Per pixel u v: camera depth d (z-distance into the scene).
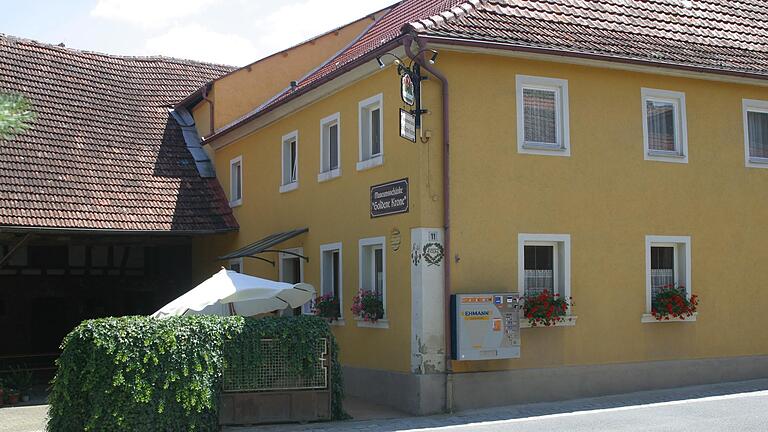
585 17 15.89
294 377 12.49
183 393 11.40
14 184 20.30
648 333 15.12
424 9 18.61
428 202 13.58
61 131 22.50
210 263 23.66
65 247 24.20
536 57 14.32
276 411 12.38
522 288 14.11
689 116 15.86
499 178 14.08
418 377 13.31
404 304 13.97
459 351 13.22
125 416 11.10
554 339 14.25
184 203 22.08
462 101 13.91
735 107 16.36
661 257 15.60
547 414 12.79
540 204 14.36
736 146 16.30
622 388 14.71
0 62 23.73
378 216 14.97
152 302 25.05
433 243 13.55
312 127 17.95
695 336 15.52
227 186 22.73
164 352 11.38
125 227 20.45
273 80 24.09
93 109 23.86
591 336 14.57
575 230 14.61
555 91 14.81
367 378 15.05
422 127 13.62
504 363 13.82
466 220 13.77
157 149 23.45
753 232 16.30
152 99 25.44
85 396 11.24
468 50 13.86
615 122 15.14
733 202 16.16
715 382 15.59
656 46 15.73
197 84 27.08
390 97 14.76
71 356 11.23
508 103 14.27
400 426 12.16
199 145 24.23
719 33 17.23
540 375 14.03
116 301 24.98
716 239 15.90
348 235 16.14
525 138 14.49
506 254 14.02
